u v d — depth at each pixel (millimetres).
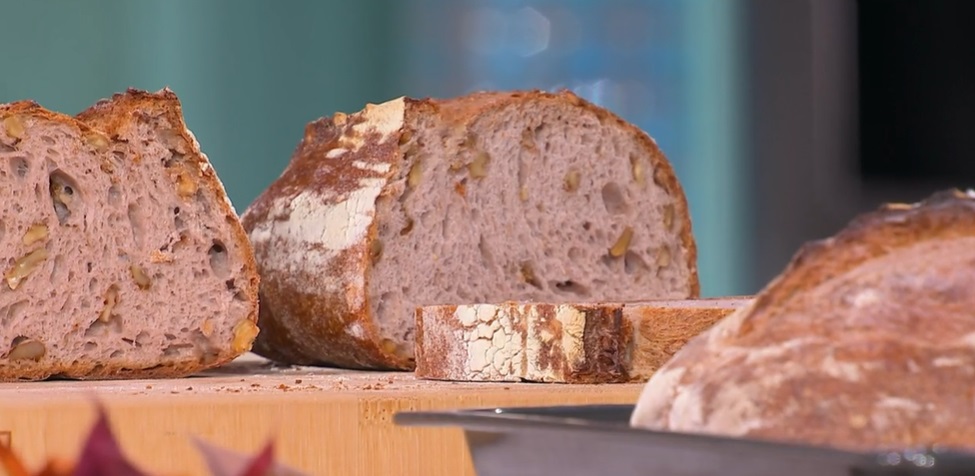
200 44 4574
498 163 2441
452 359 1921
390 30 4859
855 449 682
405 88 4863
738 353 892
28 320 1960
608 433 782
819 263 923
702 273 4715
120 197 2041
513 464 861
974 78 4211
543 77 4836
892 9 4293
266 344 2449
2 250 1945
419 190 2342
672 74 4777
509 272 2451
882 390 815
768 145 4555
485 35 4848
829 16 4355
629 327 1841
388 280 2295
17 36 4391
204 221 2104
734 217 4656
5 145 1964
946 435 794
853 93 4375
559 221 2494
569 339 1816
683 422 873
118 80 4496
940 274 870
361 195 2287
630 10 4785
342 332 2248
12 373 1948
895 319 855
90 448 683
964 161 4266
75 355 1994
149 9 4512
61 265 1997
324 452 1494
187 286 2082
